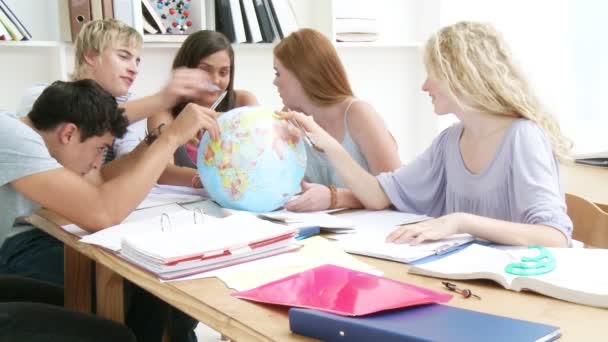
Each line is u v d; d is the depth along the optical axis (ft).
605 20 10.77
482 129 5.02
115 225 4.86
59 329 4.75
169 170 6.81
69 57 9.37
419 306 2.99
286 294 3.24
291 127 5.37
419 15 12.75
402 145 12.98
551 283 3.28
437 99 5.10
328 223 4.84
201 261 3.84
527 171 4.63
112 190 4.91
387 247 4.22
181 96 6.56
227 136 5.23
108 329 4.91
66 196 4.69
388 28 12.53
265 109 5.44
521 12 11.45
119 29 7.38
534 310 3.13
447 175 5.41
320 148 5.63
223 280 3.66
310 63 6.77
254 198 5.23
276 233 4.18
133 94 9.45
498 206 4.96
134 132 7.49
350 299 3.03
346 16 11.02
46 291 6.09
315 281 3.39
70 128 5.05
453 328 2.68
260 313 3.14
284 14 9.99
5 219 5.09
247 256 4.04
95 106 5.10
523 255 3.85
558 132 4.96
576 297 3.20
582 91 11.18
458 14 12.09
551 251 3.91
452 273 3.60
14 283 6.01
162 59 10.34
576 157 9.50
